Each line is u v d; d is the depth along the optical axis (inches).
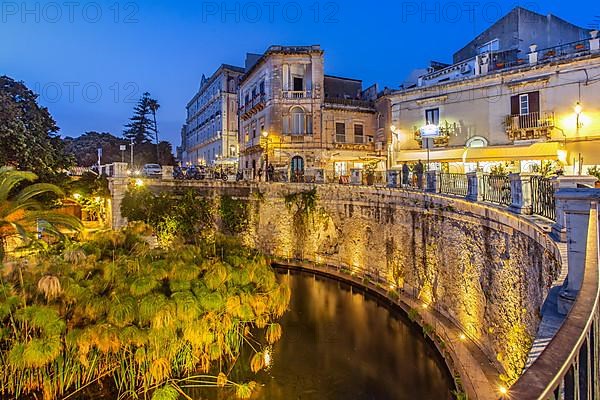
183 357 552.1
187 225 1117.7
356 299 890.1
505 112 967.0
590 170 622.5
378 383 559.5
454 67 1167.0
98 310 487.2
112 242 718.5
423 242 721.6
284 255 1127.6
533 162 924.6
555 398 74.9
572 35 1179.3
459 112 1051.9
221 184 1170.0
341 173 1473.9
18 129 847.1
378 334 713.6
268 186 1151.6
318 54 1430.9
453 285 618.2
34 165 876.0
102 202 1229.1
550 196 381.4
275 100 1416.1
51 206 942.4
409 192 767.1
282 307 674.8
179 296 530.6
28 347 425.7
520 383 71.6
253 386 540.4
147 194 1112.8
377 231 887.7
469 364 501.7
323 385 556.1
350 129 1482.5
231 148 2054.6
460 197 608.7
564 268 267.6
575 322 95.6
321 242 1059.9
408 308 724.0
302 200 1091.9
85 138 2874.0
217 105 2150.6
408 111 1166.3
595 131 831.7
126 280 538.9
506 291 455.8
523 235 411.8
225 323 578.9
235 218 1157.7
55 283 475.5
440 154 1054.4
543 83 898.1
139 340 476.7
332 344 677.9
